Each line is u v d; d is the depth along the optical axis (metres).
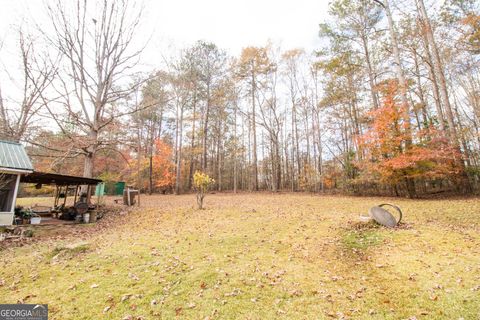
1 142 9.41
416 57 16.30
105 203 14.29
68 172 18.94
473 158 15.39
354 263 4.56
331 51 16.97
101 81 12.84
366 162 14.10
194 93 25.95
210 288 3.64
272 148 29.56
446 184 15.96
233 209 10.88
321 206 11.28
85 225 9.00
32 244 6.46
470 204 9.31
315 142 26.03
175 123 30.22
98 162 23.53
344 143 23.95
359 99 20.39
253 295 3.42
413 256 4.61
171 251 5.34
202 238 6.32
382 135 13.22
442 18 13.75
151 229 7.77
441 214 7.98
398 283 3.66
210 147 34.50
